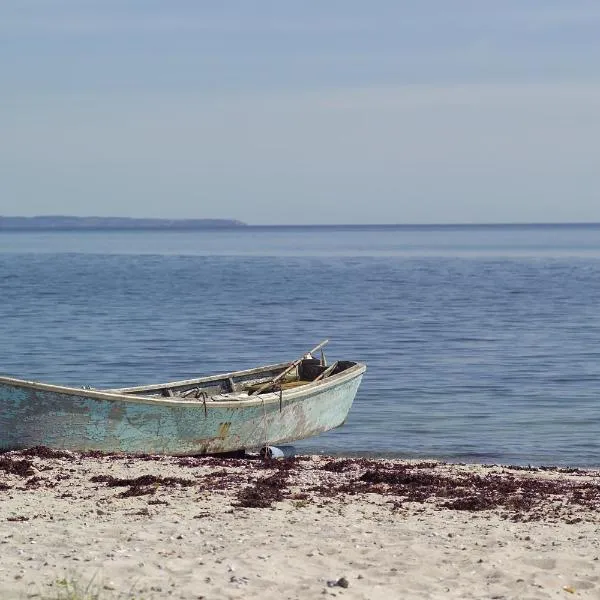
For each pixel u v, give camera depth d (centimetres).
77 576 984
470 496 1430
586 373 3372
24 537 1149
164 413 1886
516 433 2403
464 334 4550
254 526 1222
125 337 4412
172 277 8812
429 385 3130
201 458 1788
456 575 1020
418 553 1098
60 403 1798
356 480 1552
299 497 1405
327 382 2148
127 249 17450
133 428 1864
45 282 8150
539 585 987
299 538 1162
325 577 999
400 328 4816
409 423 2517
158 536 1162
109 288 7462
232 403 1950
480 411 2691
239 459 1830
